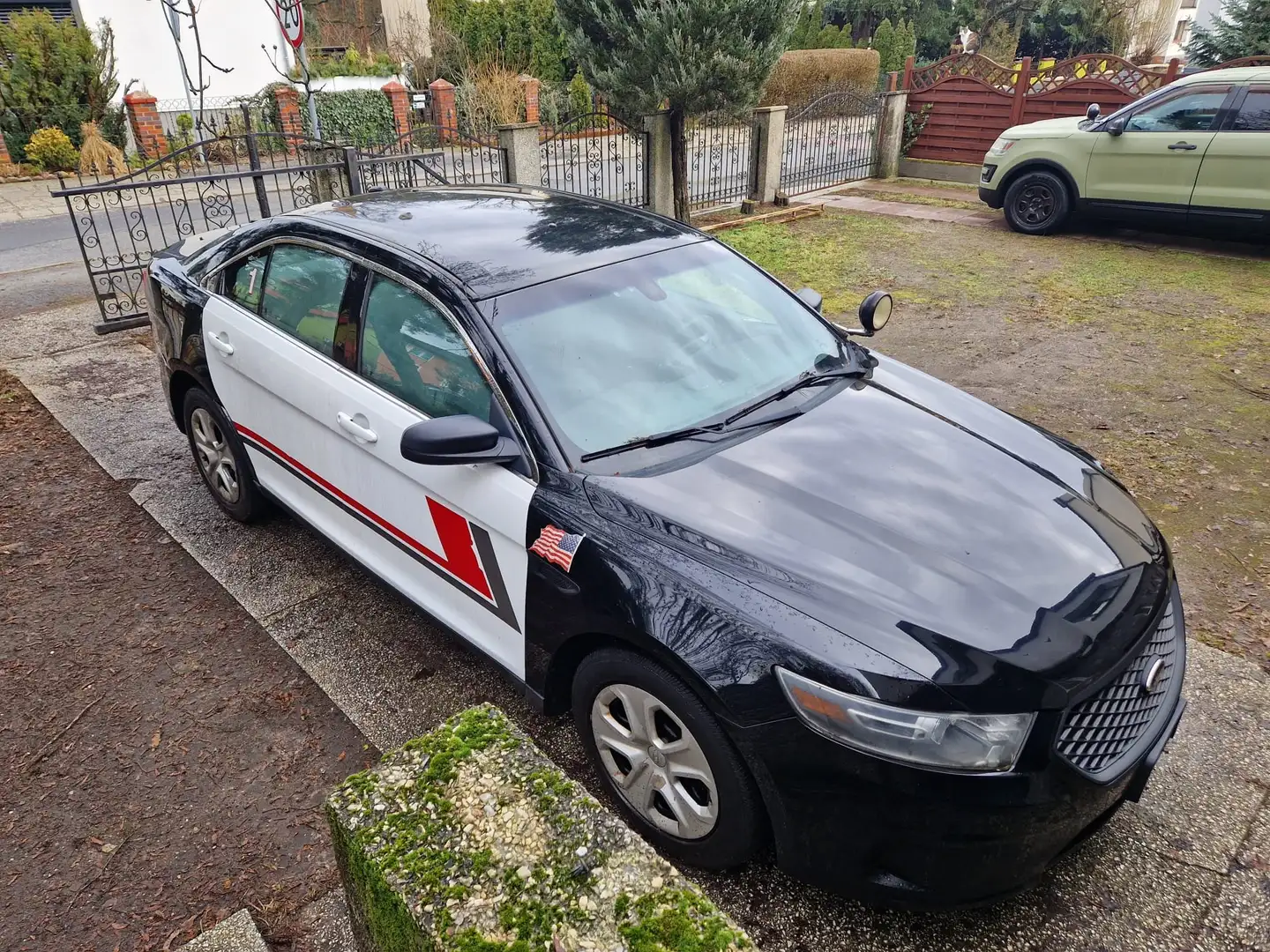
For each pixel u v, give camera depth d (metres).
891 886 2.20
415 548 3.18
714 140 13.00
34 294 8.59
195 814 2.81
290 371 3.51
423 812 1.77
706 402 3.06
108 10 18.92
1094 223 10.93
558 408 2.82
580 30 10.18
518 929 1.52
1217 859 2.60
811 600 2.26
